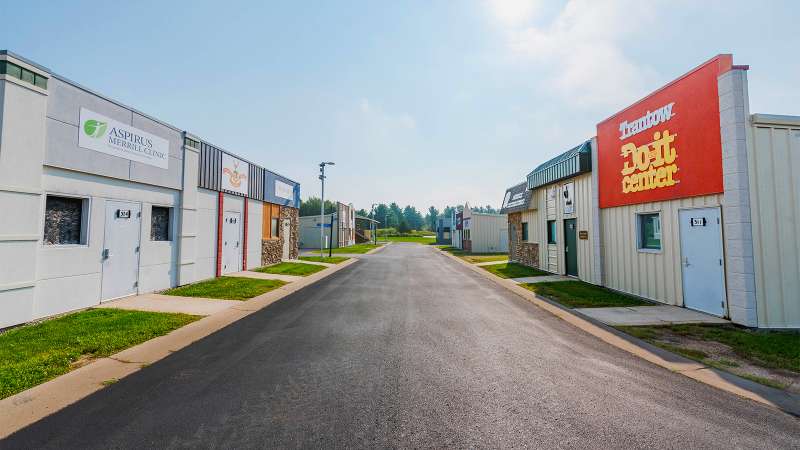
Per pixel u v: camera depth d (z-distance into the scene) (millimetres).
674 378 4773
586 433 3416
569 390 4363
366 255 30656
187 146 12258
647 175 10148
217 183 14352
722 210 7938
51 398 4074
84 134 8508
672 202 9352
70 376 4699
